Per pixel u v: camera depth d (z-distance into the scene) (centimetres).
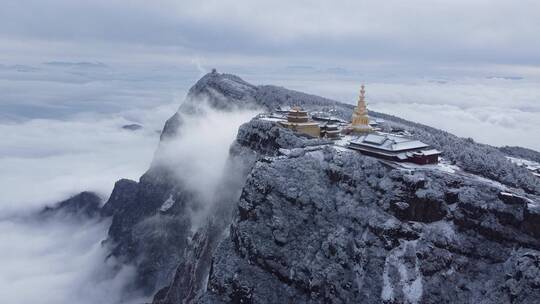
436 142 11644
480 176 9262
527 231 7650
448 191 8238
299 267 8200
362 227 8281
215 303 8488
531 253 7306
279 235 8538
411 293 7450
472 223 7925
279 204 8850
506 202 7938
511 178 9012
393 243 7938
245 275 8456
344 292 7756
